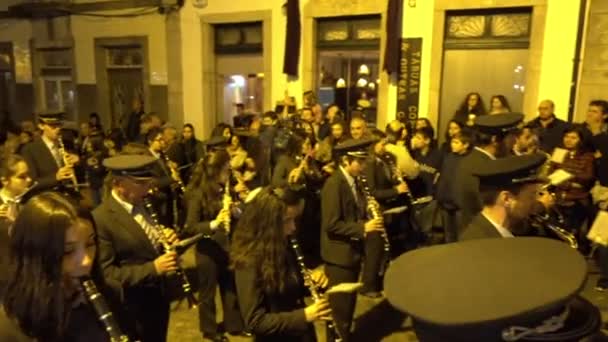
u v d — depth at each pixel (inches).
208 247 154.6
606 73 254.8
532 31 273.4
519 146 170.1
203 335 163.3
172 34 416.2
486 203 87.7
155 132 227.9
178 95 422.3
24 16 509.0
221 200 150.4
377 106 331.6
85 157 308.0
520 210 85.8
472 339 34.4
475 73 301.6
